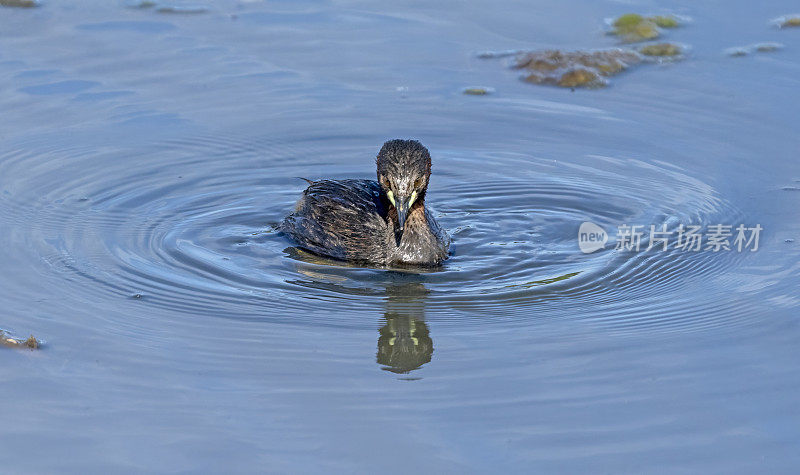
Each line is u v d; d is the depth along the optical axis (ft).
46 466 31.35
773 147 56.54
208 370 37.14
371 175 56.29
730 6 74.08
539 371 37.35
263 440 32.81
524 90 63.93
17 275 44.24
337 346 39.19
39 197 52.03
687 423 33.86
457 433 33.35
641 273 46.21
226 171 55.83
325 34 70.13
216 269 46.14
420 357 38.40
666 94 62.85
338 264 47.70
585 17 73.10
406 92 63.26
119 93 62.13
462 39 69.92
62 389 35.50
